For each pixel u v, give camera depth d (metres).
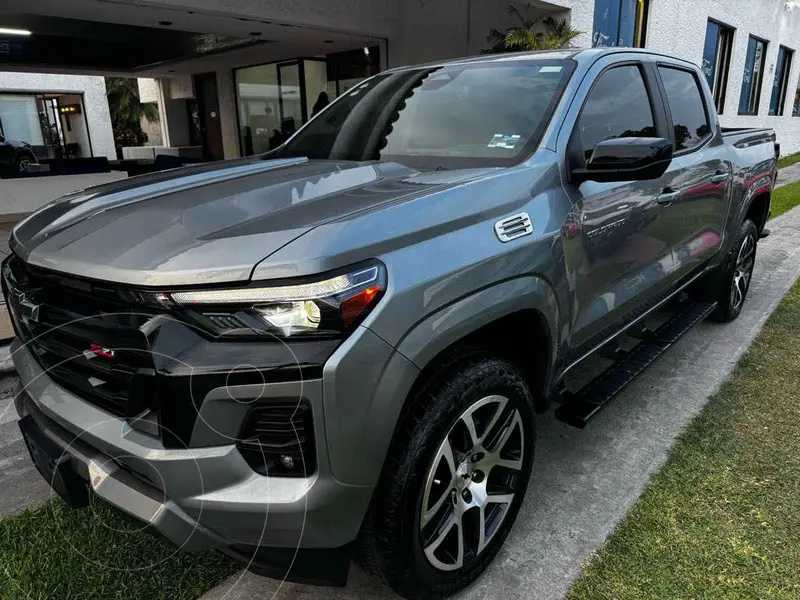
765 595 2.10
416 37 10.40
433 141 2.69
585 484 2.76
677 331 3.77
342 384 1.56
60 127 18.53
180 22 8.73
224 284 1.56
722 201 4.00
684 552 2.31
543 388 2.43
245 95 14.74
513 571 2.24
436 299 1.78
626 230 2.79
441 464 1.94
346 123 3.13
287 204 1.95
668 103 3.44
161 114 18.08
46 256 1.87
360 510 1.70
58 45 12.55
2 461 2.95
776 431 3.18
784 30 17.53
